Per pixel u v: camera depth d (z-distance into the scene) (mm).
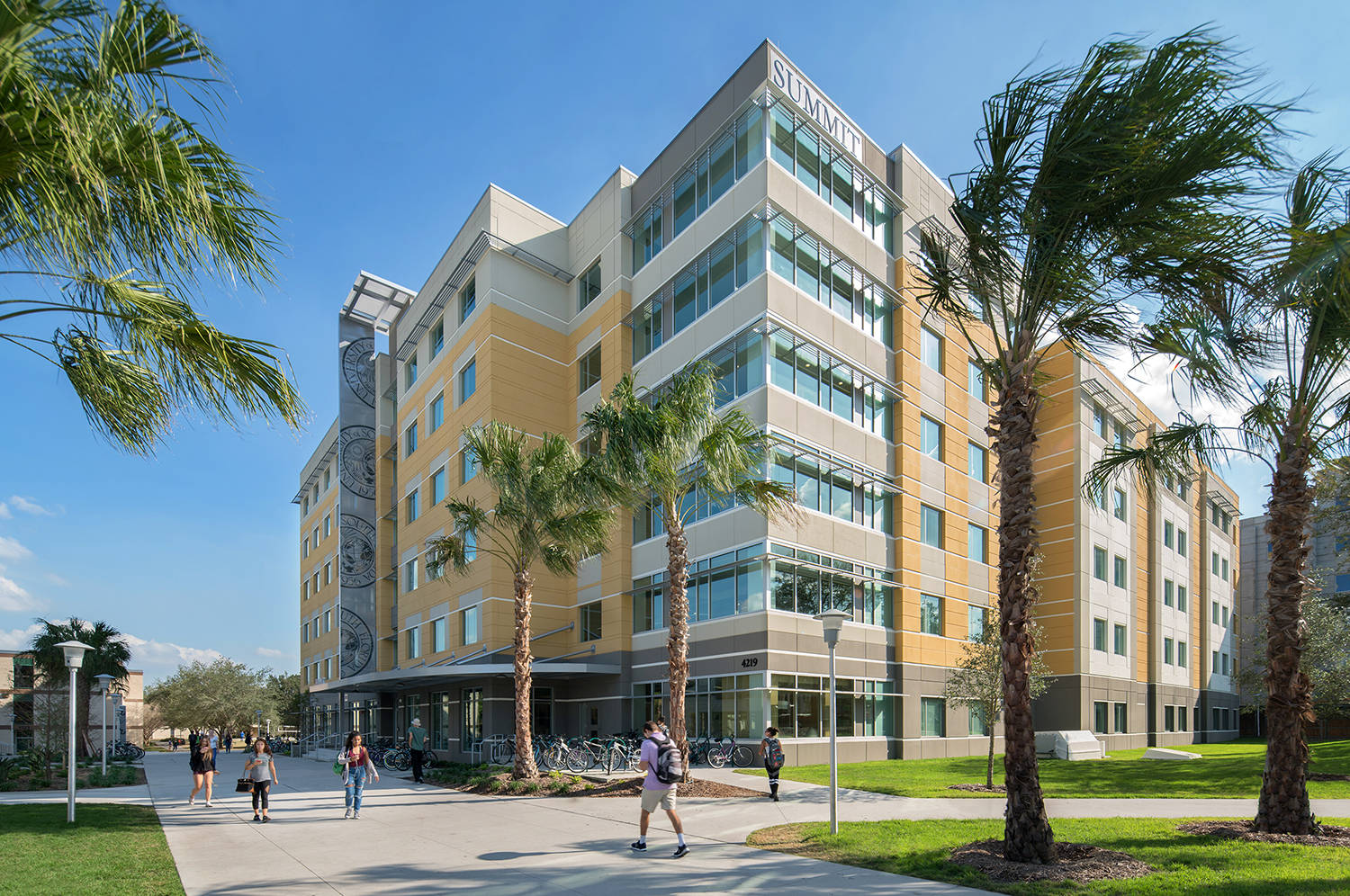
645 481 19078
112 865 10852
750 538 26281
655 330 32438
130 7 5680
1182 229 10469
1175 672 47969
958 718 32312
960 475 34625
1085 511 39500
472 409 36062
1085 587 38875
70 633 53531
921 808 15680
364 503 49844
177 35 5793
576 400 36000
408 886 9734
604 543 22578
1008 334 11664
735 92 29141
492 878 10125
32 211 6004
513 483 22719
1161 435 14617
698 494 28938
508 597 33250
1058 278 10812
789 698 25578
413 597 42406
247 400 7230
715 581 27703
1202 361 11836
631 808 16469
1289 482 12789
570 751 24547
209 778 18578
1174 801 16547
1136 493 45469
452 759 35062
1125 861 9867
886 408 31609
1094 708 38594
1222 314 12102
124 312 6594
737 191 28500
